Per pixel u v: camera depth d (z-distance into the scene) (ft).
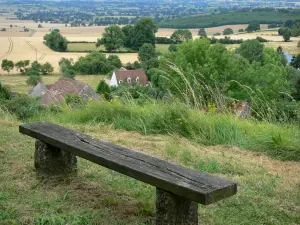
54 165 16.15
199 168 18.56
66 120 28.66
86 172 17.13
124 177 16.80
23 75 316.19
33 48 404.16
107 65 308.60
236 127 23.72
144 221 13.05
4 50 393.50
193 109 25.68
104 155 12.94
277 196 15.33
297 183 16.69
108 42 391.65
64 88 104.01
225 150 21.36
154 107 26.84
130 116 27.09
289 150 20.52
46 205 13.97
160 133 24.54
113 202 14.12
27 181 15.93
